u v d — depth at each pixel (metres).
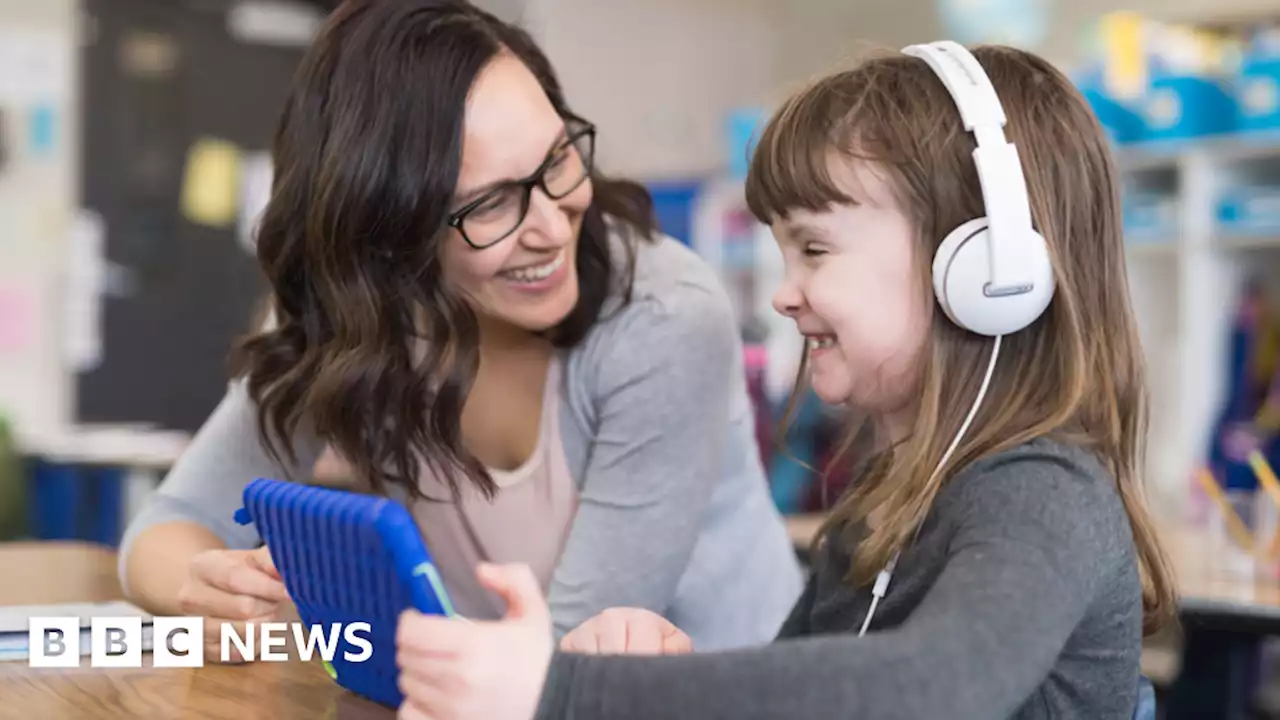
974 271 0.81
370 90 1.11
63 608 1.18
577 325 1.23
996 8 4.52
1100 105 3.48
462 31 1.14
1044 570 0.69
